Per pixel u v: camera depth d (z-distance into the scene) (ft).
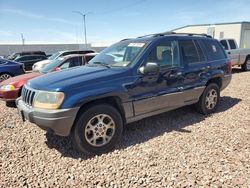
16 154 13.14
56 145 14.14
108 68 14.35
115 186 10.07
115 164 11.75
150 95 14.53
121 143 14.03
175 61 16.12
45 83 12.61
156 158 12.13
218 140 13.97
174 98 15.93
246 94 25.31
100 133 12.89
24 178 10.84
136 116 14.30
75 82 12.36
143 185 10.03
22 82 22.67
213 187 9.72
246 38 75.92
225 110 19.83
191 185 9.87
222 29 78.69
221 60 19.56
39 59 66.59
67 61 28.73
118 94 13.19
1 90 22.68
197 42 18.03
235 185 9.82
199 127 16.11
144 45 15.03
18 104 14.12
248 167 11.05
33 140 14.94
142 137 14.78
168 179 10.34
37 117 12.12
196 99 17.71
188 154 12.40
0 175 11.13
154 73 14.65
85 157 12.63
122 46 16.42
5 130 16.72
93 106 12.63
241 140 13.89
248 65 48.65
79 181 10.49
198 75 17.33
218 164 11.36
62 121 11.76
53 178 10.78
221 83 19.66
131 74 13.82
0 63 34.78
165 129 15.92
